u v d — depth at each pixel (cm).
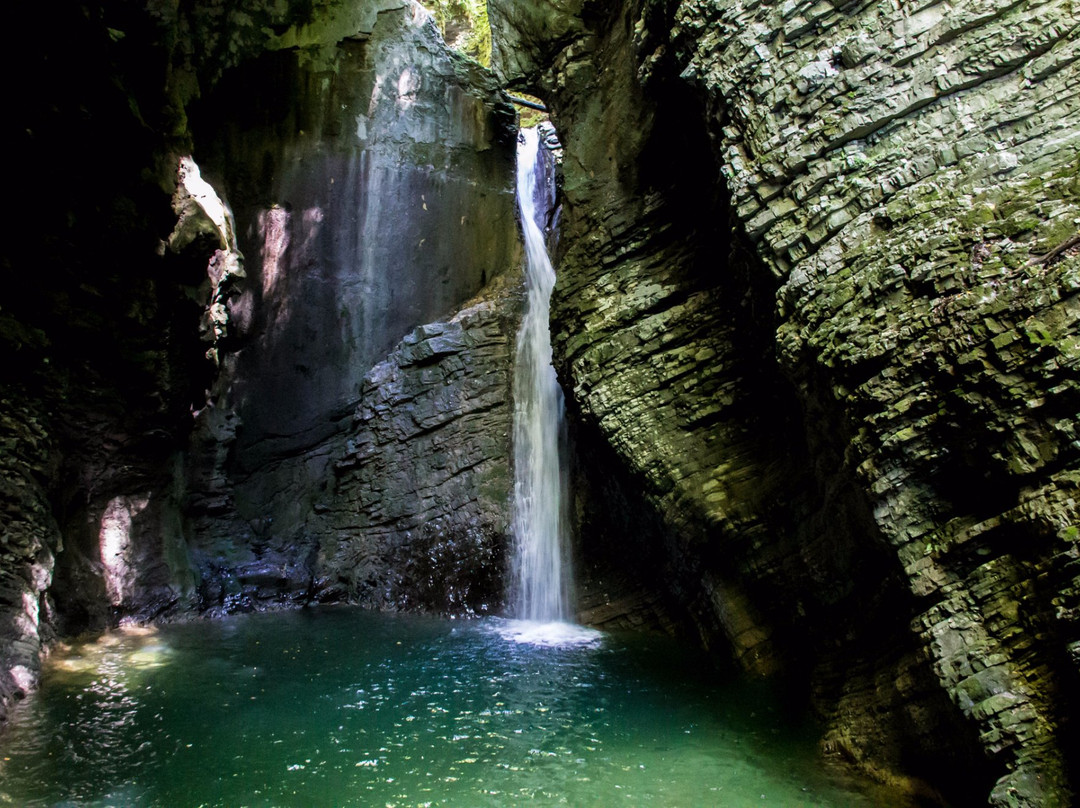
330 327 1666
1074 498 556
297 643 1209
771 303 864
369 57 1720
